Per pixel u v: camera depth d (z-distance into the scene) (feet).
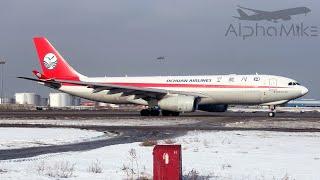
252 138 263.29
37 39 580.71
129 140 259.39
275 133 299.17
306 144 230.89
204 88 503.61
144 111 536.42
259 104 508.94
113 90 513.04
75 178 129.90
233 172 142.72
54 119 492.13
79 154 192.65
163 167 118.21
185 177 132.26
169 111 521.24
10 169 147.33
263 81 493.36
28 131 320.50
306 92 488.02
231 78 502.79
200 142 240.73
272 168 151.23
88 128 352.08
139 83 531.09
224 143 235.81
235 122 419.33
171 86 517.14
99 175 135.74
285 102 497.46
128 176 133.69
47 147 223.71
